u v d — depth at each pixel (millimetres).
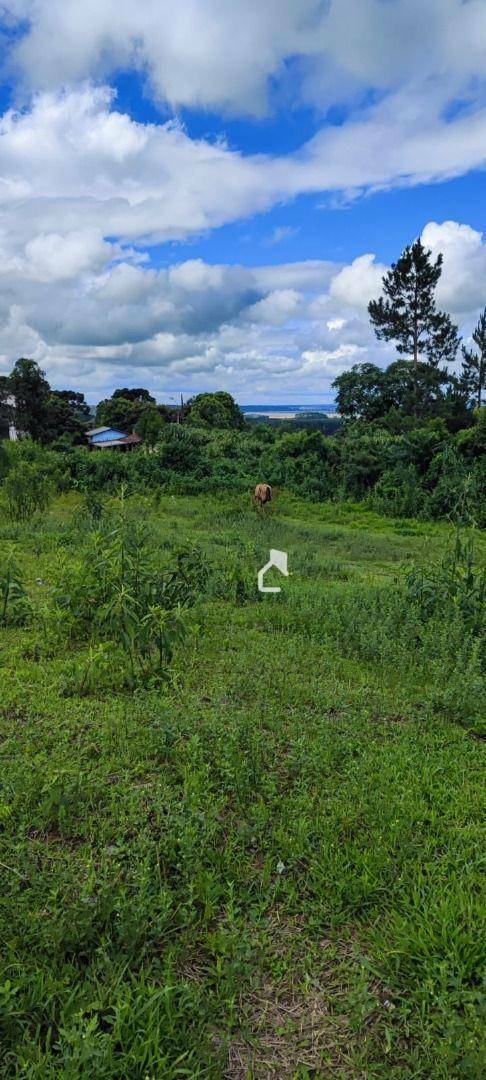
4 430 43250
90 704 4352
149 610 5031
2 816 2994
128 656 5145
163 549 10055
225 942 2328
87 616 5812
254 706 4367
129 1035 1963
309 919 2520
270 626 6402
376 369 39469
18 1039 1965
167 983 2113
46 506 14031
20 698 4402
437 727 4312
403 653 5543
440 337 38625
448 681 4996
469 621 6031
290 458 22078
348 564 10703
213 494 20250
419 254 37562
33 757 3572
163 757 3680
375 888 2643
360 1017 2092
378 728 4207
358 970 2312
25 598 6312
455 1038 1983
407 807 3174
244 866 2756
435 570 7164
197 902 2576
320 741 3861
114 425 55969
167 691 4590
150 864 2740
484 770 3674
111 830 2926
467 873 2742
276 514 17266
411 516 17359
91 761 3570
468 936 2344
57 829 2996
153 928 2346
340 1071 1964
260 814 3074
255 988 2236
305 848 2883
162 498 18469
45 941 2262
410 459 19172
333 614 6496
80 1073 1815
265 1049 2035
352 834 3016
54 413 45375
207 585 7480
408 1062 1974
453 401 36438
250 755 3598
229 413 48594
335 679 5012
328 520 16797
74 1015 1972
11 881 2512
